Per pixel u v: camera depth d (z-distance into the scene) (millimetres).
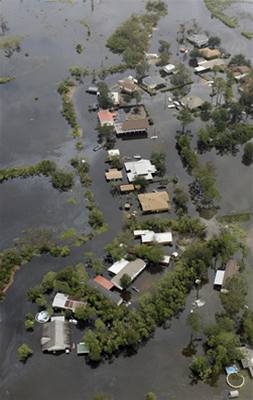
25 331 98438
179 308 101188
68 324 98562
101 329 96000
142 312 98688
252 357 91688
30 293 103812
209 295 104750
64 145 152000
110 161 143125
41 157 147375
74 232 121188
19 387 89000
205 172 132000
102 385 88812
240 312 100500
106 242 118125
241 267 109938
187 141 146625
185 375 90000
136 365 91938
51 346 93375
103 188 135000
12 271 111188
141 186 133500
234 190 133625
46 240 118750
